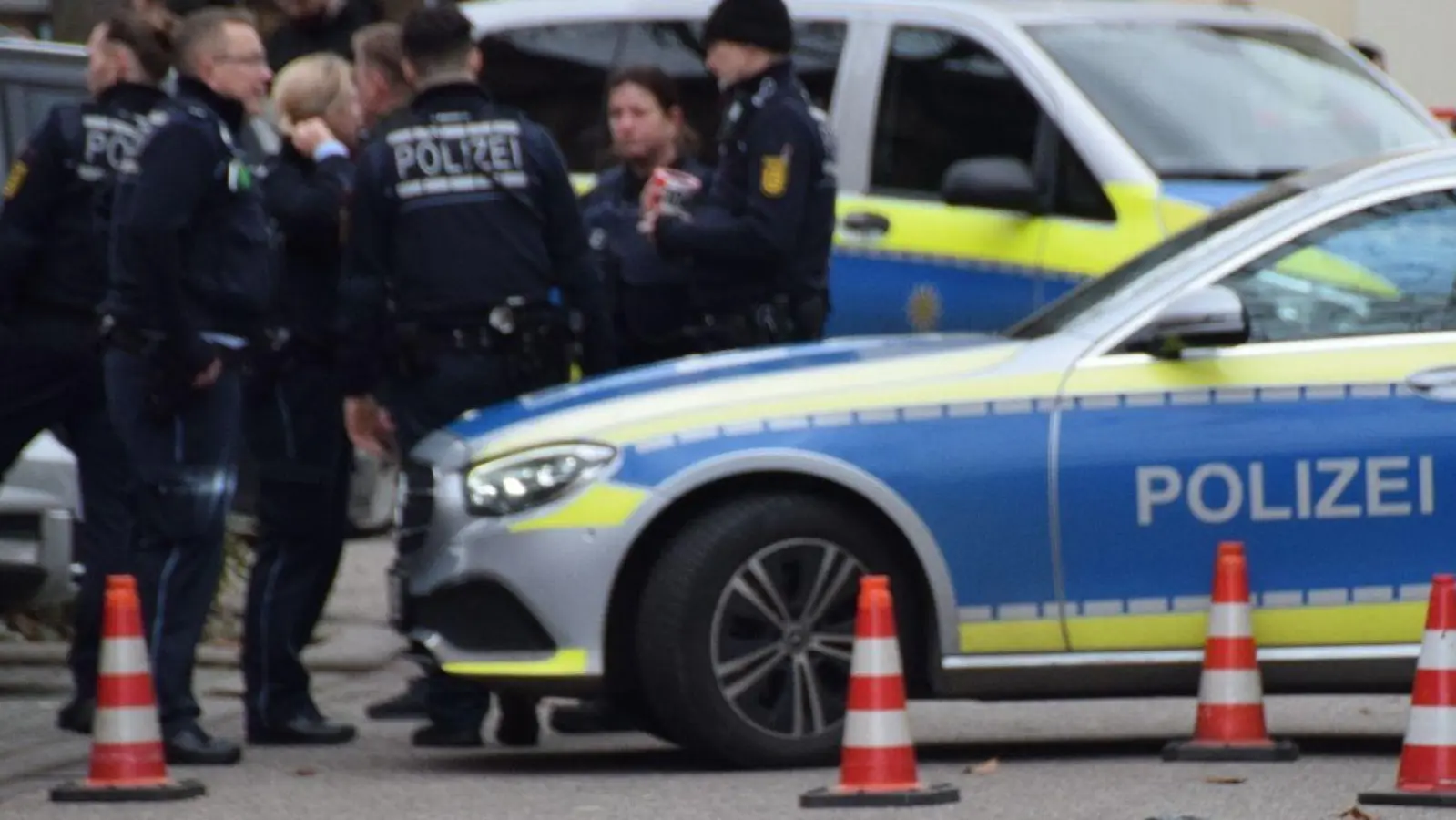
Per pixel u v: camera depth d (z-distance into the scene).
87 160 36.12
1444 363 32.91
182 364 33.19
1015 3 48.59
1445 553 32.66
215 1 33.78
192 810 30.50
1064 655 32.72
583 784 32.19
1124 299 33.56
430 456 33.84
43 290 36.47
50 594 41.22
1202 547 32.69
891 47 48.16
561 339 35.88
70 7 67.62
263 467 36.62
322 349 36.50
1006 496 32.50
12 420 36.91
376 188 35.50
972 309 46.19
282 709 36.84
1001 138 46.75
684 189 38.09
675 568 32.28
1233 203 36.16
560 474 32.50
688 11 50.22
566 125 50.47
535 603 32.41
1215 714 32.75
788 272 38.00
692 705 32.25
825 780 31.75
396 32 39.78
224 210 33.59
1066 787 30.89
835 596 32.66
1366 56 53.72
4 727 37.91
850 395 32.69
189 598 34.19
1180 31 48.44
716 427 32.50
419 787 32.16
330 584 37.28
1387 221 33.59
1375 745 34.44
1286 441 32.66
